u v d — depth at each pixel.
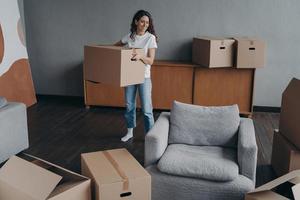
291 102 2.84
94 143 3.74
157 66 4.79
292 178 2.10
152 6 4.98
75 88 5.45
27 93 5.07
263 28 4.86
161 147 2.52
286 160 2.77
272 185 2.04
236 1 4.82
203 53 4.58
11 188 1.97
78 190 2.02
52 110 4.95
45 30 5.31
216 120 2.71
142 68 3.28
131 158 2.44
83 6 5.14
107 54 3.19
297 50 4.86
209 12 4.90
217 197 2.34
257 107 5.09
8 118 3.05
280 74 4.96
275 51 4.90
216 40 4.41
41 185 1.95
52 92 5.53
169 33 5.04
